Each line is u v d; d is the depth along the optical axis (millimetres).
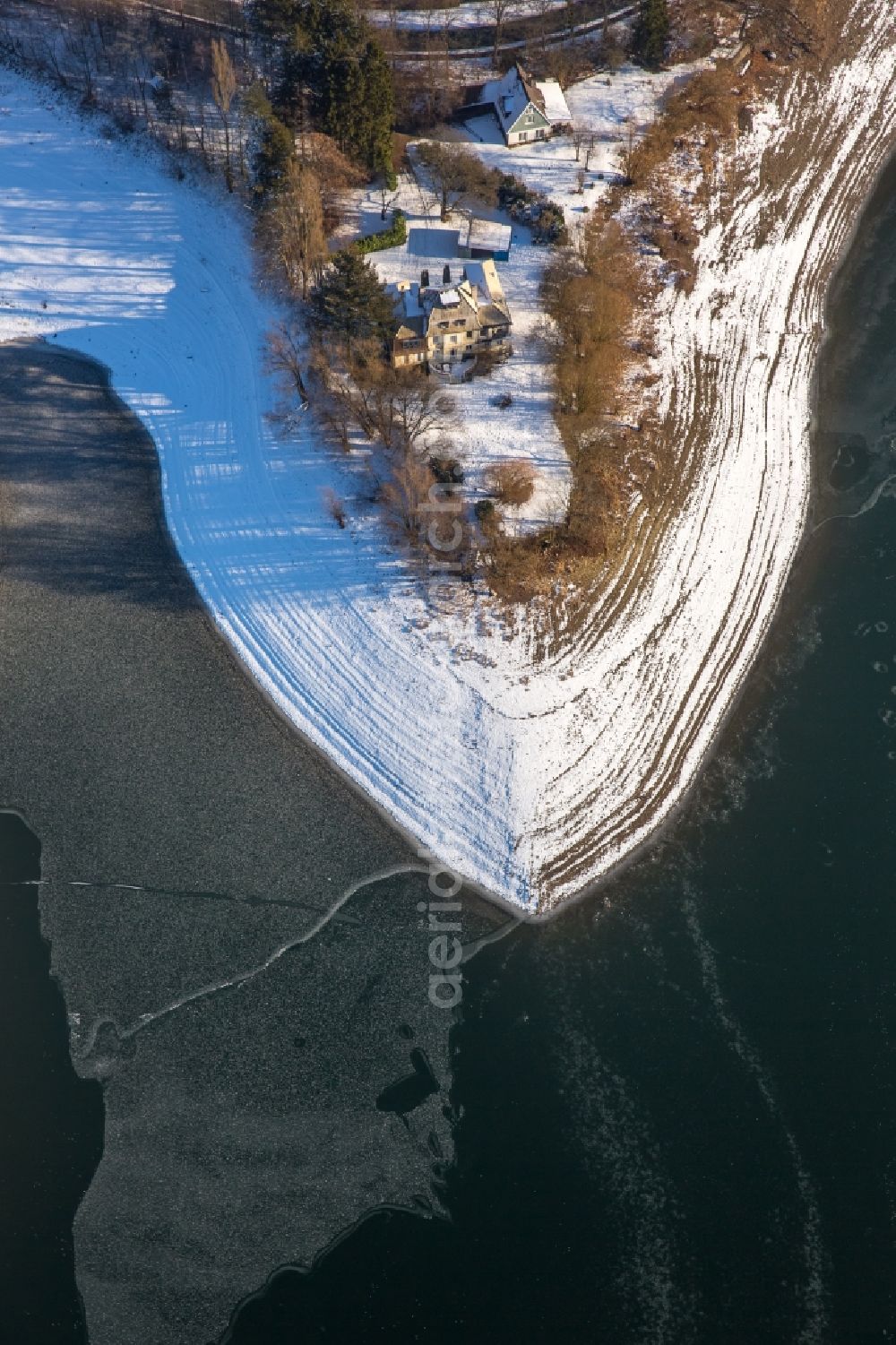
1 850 67875
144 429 85625
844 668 75188
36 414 86062
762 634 76875
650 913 65625
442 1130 58625
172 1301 54500
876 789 69875
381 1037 61406
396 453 81312
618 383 87312
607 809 69438
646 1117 58844
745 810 69438
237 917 65312
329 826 68938
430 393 81625
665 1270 55094
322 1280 54938
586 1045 61000
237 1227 56156
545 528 78688
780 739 72250
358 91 88562
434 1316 54062
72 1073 60438
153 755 71312
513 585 76812
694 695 74000
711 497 82750
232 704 73688
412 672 73750
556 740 71500
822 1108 59156
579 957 64062
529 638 75250
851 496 83500
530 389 84875
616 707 73125
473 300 83688
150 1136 58531
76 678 74312
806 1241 55781
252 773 70812
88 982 63188
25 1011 62312
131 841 68062
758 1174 57406
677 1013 62000
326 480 81125
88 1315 54250
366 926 65188
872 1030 61469
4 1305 54531
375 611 76062
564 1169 57438
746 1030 61438
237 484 82000
